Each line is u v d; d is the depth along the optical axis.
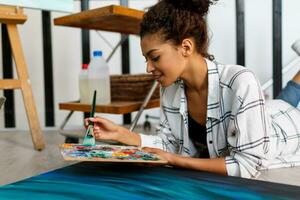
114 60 2.55
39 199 0.71
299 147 1.32
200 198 0.73
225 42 2.45
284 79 2.31
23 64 1.71
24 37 2.48
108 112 1.56
